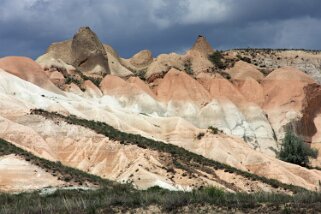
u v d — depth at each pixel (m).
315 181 89.38
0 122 73.75
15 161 58.06
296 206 27.73
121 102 131.12
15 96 88.38
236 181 72.38
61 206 31.03
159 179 65.38
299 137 121.31
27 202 34.75
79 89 128.75
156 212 28.66
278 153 120.00
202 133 98.38
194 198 29.70
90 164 74.38
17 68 114.75
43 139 75.19
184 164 73.69
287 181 85.56
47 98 92.69
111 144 76.62
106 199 31.16
